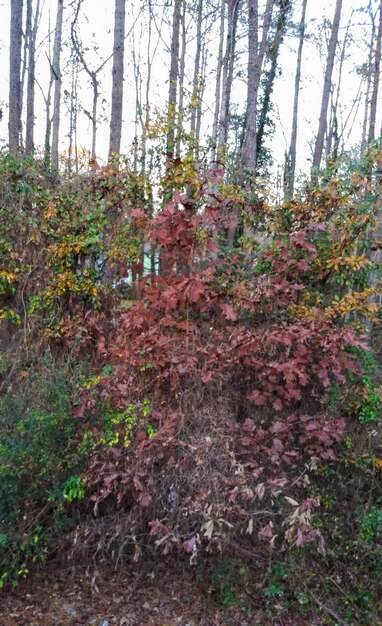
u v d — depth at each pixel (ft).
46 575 14.56
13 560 13.82
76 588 14.40
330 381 16.76
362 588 15.02
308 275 17.88
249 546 14.96
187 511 13.46
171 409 14.96
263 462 14.97
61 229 20.25
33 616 13.44
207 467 13.94
